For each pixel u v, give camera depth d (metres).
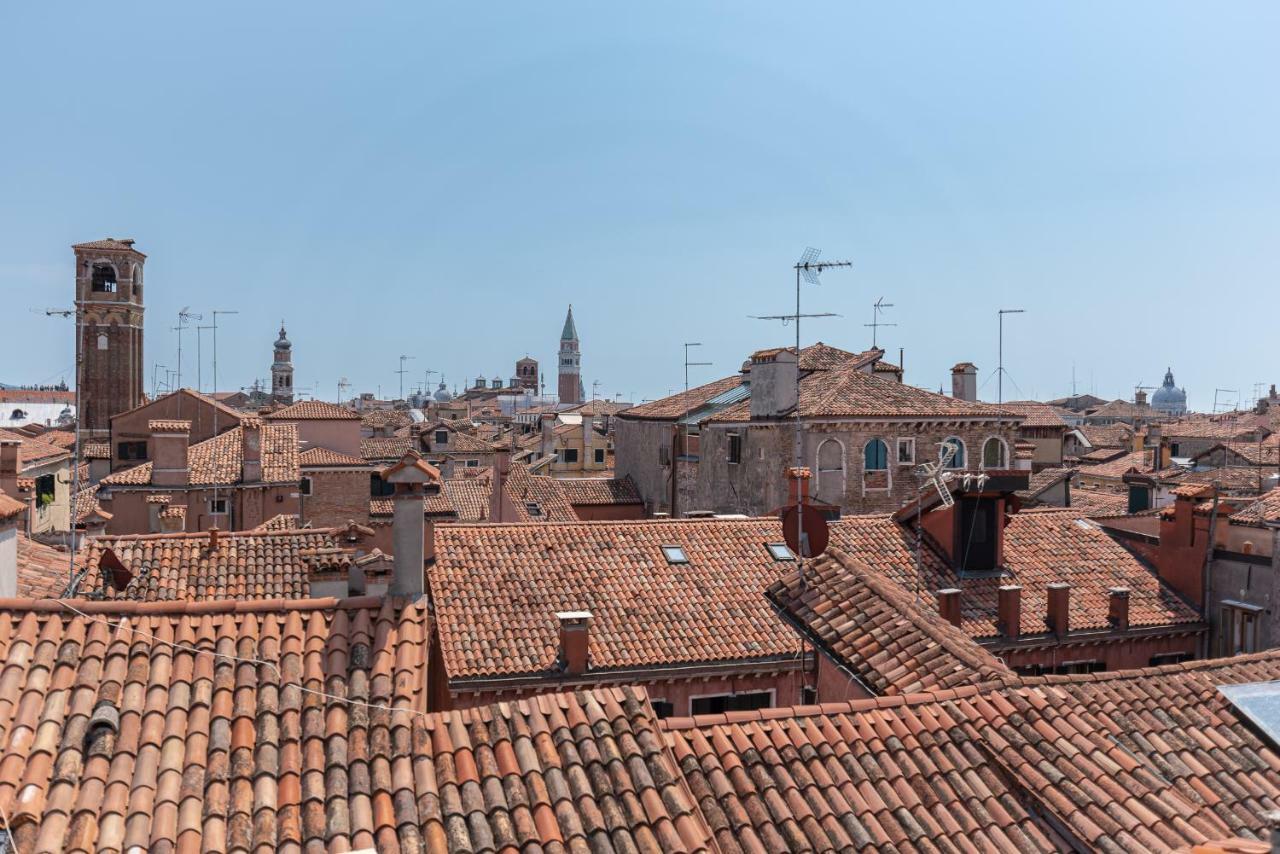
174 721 9.84
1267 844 10.20
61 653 10.35
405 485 12.22
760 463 40.53
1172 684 13.45
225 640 11.01
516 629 22.34
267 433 50.69
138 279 80.19
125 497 44.50
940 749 11.62
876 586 15.84
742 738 11.33
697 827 9.55
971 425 39.81
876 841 10.24
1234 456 70.25
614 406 120.81
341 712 10.44
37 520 50.34
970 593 25.91
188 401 56.16
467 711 10.81
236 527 45.44
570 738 10.50
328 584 15.38
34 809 8.47
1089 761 11.49
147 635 10.84
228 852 8.59
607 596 23.86
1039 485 46.47
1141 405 151.50
